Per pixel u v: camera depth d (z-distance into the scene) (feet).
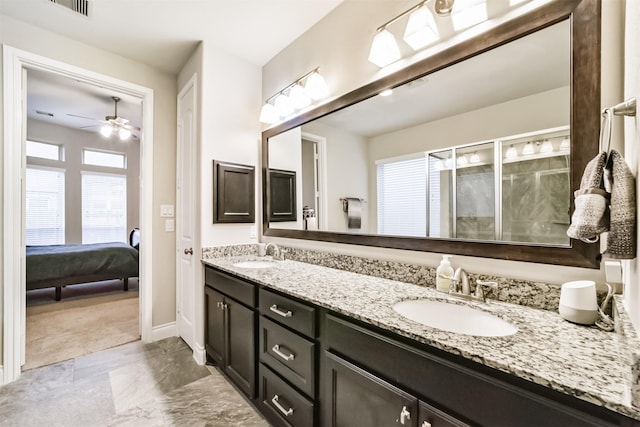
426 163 4.50
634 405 1.62
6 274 6.09
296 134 6.98
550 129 3.33
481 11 3.82
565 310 2.97
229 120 7.62
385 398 3.00
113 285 14.67
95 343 8.01
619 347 2.13
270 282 4.77
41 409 5.28
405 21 4.70
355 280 4.92
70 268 11.82
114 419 5.05
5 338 6.07
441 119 4.32
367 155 5.34
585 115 3.07
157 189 8.43
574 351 2.33
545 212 3.36
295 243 7.05
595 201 2.32
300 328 4.16
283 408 4.44
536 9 3.40
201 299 7.07
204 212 7.15
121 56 7.78
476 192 3.95
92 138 17.81
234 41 7.13
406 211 4.76
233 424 4.95
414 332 2.74
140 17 6.23
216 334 6.47
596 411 1.83
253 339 5.16
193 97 7.62
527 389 2.12
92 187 17.93
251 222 7.98
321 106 6.22
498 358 2.23
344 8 5.77
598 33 3.00
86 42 7.14
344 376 3.48
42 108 13.08
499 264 3.75
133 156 19.61
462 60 4.06
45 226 16.15
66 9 5.97
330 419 3.70
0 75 6.03
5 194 6.07
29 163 15.46
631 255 2.07
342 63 5.83
